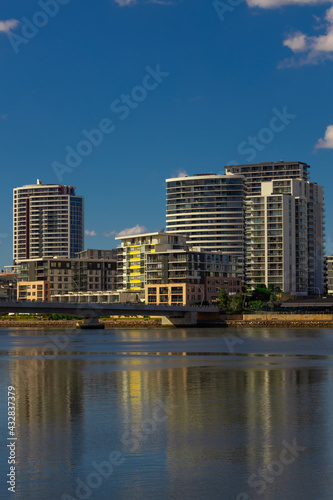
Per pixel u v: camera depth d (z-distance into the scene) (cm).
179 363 9181
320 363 9112
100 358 10150
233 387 6372
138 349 12306
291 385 6512
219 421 4603
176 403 5362
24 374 7706
